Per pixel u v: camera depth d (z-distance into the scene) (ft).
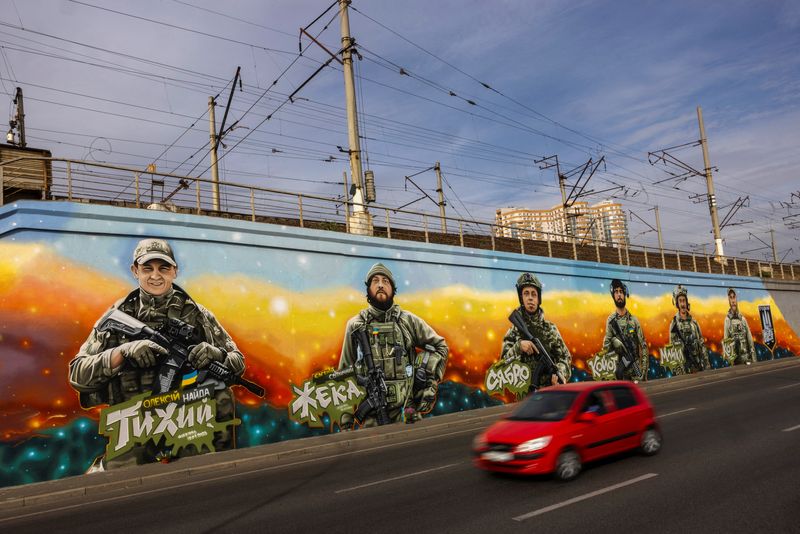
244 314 58.03
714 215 149.79
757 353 142.41
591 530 22.53
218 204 70.54
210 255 56.75
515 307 87.10
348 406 64.28
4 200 55.36
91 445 47.34
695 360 123.24
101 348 49.01
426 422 67.21
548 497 27.68
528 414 33.78
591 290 101.86
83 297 48.91
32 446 44.93
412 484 33.27
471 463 38.70
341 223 75.82
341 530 24.79
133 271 51.80
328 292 65.21
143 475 43.91
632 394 36.35
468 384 77.82
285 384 59.67
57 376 46.70
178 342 53.06
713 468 31.81
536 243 101.30
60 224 48.65
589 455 32.04
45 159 50.62
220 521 28.04
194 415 52.85
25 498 38.11
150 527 27.96
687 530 22.03
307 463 46.06
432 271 76.84
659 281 118.62
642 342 110.52
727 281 138.51
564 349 93.86
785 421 46.32
